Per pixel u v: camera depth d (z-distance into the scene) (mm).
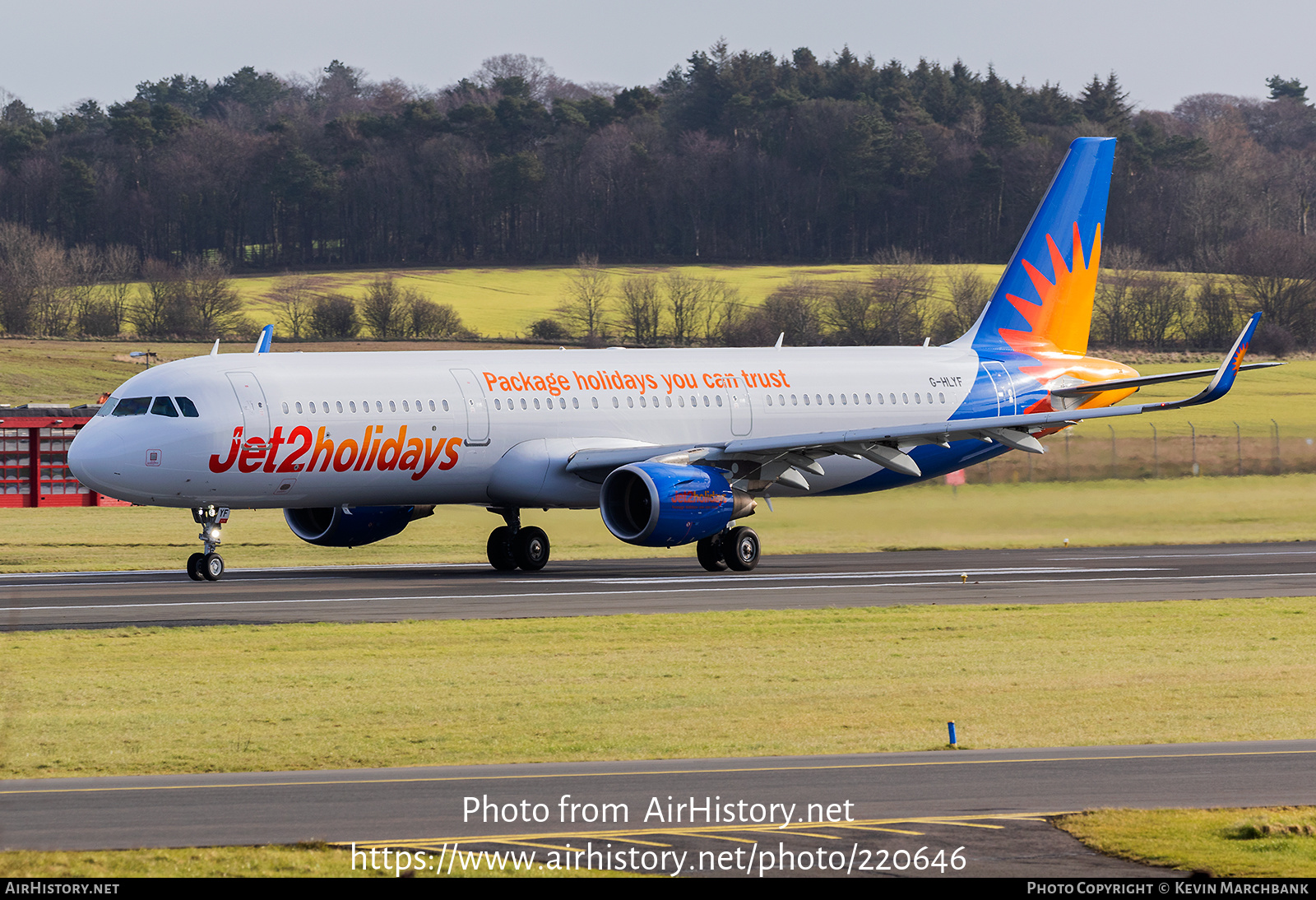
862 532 193000
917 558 162875
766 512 198000
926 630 100812
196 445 129500
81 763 60438
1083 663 87312
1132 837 47438
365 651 91375
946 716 71000
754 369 161500
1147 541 182750
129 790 55156
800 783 55750
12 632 98688
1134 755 60938
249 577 139625
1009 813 50844
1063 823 49312
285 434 132750
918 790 54500
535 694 76812
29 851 46250
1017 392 174000
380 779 57062
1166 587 129125
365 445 136500
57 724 69000
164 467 129250
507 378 145875
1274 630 101375
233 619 105438
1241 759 59969
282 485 134625
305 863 45062
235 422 130625
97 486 130125
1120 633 99625
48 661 87188
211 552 135750
